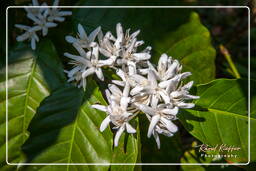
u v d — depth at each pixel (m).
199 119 0.37
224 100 0.38
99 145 0.36
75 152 0.36
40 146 0.36
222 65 0.49
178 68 0.36
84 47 0.37
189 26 0.41
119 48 0.36
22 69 0.38
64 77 0.37
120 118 0.35
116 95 0.36
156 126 0.35
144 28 0.40
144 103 0.36
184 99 0.36
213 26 0.69
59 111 0.37
